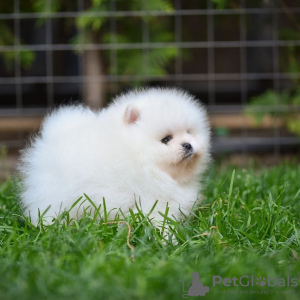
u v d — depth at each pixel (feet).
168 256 3.43
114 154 3.75
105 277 3.17
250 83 7.41
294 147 6.16
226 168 5.33
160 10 5.54
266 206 3.93
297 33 5.87
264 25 6.25
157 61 5.87
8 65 6.08
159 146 3.81
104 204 3.68
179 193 3.89
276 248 3.58
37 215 3.85
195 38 6.39
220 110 7.05
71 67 7.02
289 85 6.23
